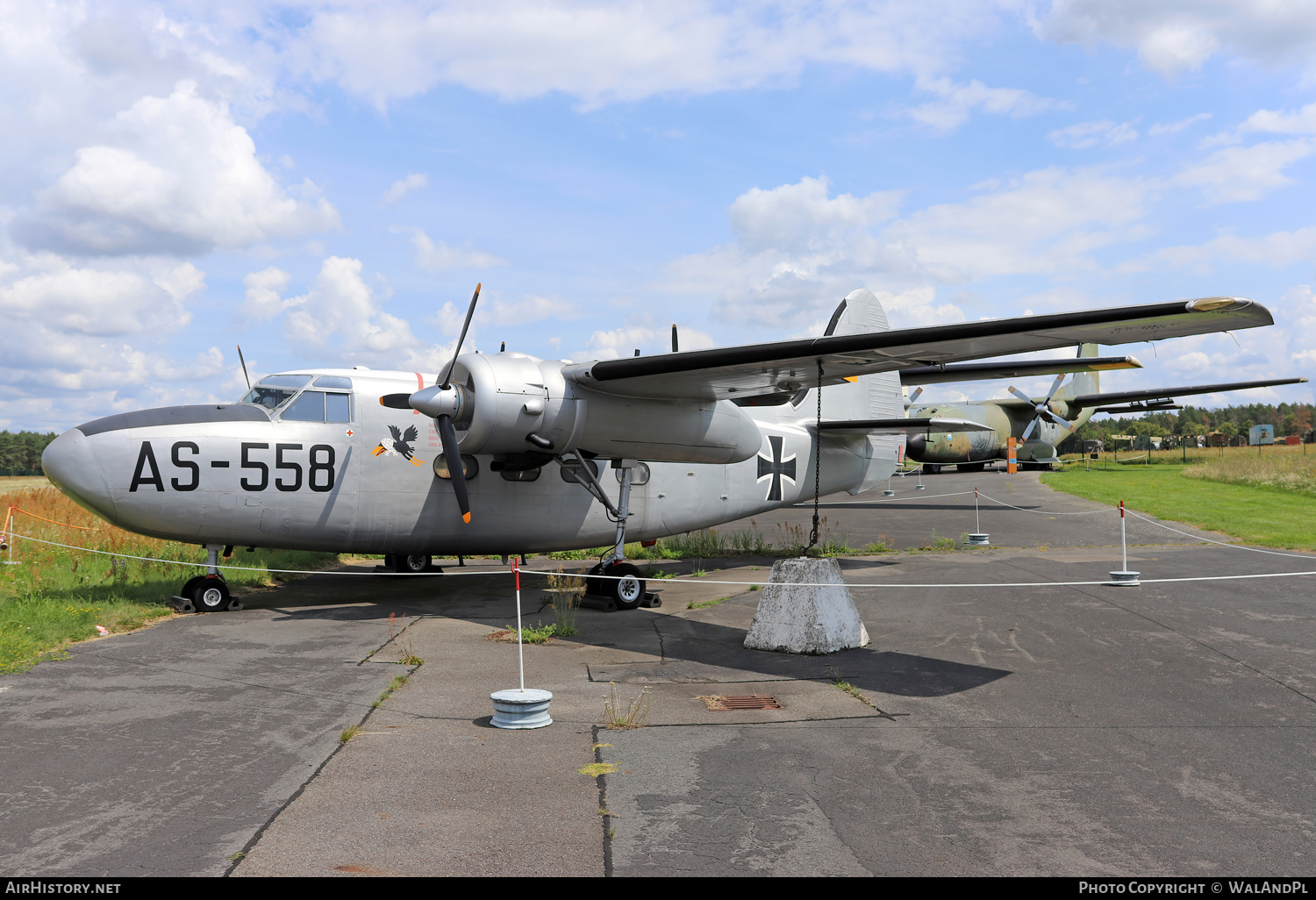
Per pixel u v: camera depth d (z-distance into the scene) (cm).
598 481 1262
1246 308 630
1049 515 2372
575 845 396
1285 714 622
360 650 837
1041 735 572
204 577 1072
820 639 826
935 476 4384
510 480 1154
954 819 430
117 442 991
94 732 566
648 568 1503
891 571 1414
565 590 1216
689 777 488
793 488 1525
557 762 511
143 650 830
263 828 412
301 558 1577
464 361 1038
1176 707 641
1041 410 4231
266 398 1104
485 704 643
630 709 630
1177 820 431
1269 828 421
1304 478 2994
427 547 1171
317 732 567
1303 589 1174
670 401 1116
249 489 1044
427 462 1145
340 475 1095
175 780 477
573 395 1043
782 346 888
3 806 438
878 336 826
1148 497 2775
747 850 392
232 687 688
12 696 657
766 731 579
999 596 1147
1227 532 1931
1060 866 378
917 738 566
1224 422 16088
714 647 869
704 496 1398
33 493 2377
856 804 450
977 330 760
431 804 444
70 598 1066
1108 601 1101
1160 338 755
